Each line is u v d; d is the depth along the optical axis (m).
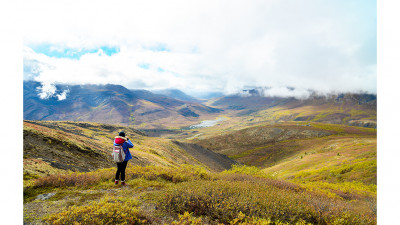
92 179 8.57
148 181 9.18
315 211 6.15
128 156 8.25
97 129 104.00
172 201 5.96
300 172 48.19
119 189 7.68
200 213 5.57
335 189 14.77
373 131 161.38
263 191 7.55
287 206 6.00
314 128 174.62
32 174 9.84
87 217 4.29
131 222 4.48
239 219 5.05
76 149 22.16
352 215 6.25
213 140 169.25
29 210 5.23
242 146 149.12
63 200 6.14
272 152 120.12
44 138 20.17
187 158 75.06
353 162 42.03
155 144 76.12
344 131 161.00
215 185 7.25
